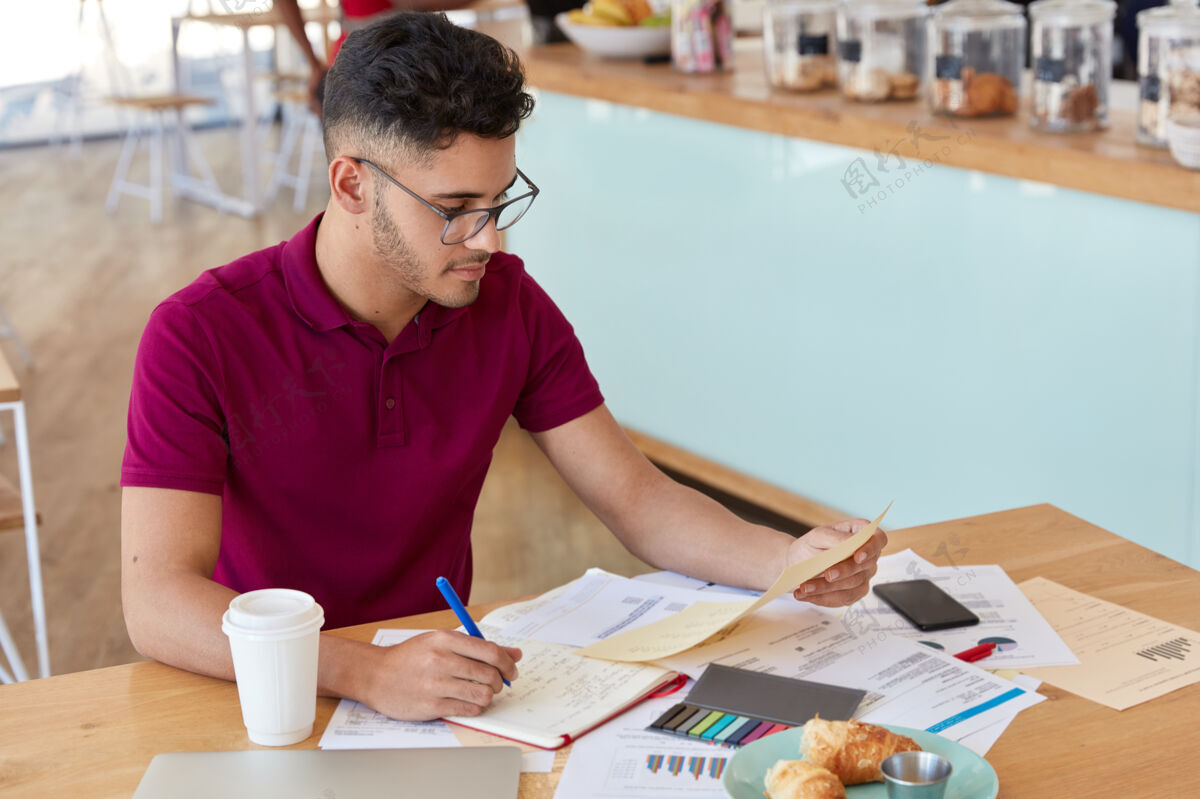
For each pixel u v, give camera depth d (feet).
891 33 8.66
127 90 25.13
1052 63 7.64
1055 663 3.77
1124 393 7.34
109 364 14.40
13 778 3.22
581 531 10.40
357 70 3.92
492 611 4.22
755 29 12.67
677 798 3.10
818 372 9.41
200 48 25.98
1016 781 3.15
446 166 3.86
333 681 3.57
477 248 4.03
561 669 3.74
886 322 8.76
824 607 4.16
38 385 13.78
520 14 19.43
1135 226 7.06
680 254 10.43
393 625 4.10
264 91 27.12
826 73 9.30
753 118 9.18
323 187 23.12
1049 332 7.69
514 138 4.01
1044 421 7.86
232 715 3.53
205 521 4.12
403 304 4.40
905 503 8.94
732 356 10.16
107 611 9.11
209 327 4.22
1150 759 3.25
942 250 8.25
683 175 10.18
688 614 3.96
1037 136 7.67
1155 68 7.11
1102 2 7.61
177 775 3.18
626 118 10.62
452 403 4.59
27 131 26.27
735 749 3.31
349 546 4.58
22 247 19.29
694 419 10.73
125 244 19.43
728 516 4.54
